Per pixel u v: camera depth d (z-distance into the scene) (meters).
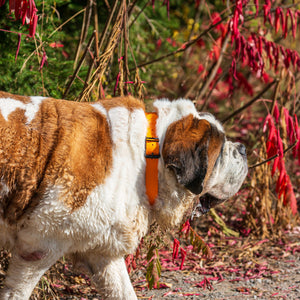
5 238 3.50
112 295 3.86
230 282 5.18
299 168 8.31
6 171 3.28
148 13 8.06
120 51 5.02
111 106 3.64
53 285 4.70
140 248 4.86
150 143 3.55
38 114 3.43
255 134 8.30
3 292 3.61
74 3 6.72
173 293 4.82
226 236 6.51
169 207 3.63
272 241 6.41
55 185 3.31
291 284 5.11
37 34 5.02
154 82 8.12
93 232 3.45
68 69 5.73
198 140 3.52
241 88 10.08
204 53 9.25
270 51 5.95
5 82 5.33
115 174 3.45
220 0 9.57
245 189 7.13
